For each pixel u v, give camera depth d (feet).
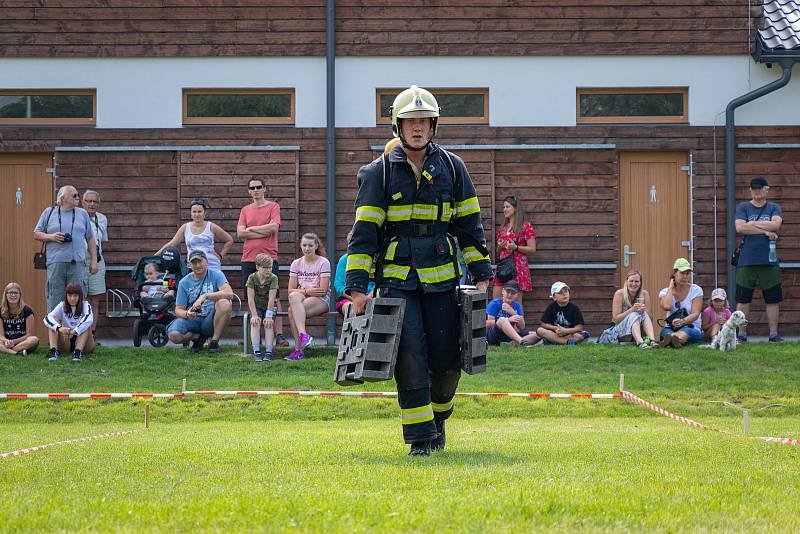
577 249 77.30
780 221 72.43
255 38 77.46
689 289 69.97
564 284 71.26
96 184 76.89
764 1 80.69
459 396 54.03
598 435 37.81
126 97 77.30
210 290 68.18
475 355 29.35
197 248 71.36
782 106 78.18
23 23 77.30
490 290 75.56
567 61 78.13
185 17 77.46
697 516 18.86
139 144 77.15
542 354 65.87
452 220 30.45
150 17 77.46
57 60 77.46
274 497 20.58
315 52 77.36
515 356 65.62
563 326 71.20
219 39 77.51
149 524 18.20
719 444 33.06
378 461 27.55
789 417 50.29
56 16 77.36
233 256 76.64
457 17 77.71
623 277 78.28
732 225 77.15
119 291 75.51
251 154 77.05
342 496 20.62
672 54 78.28
